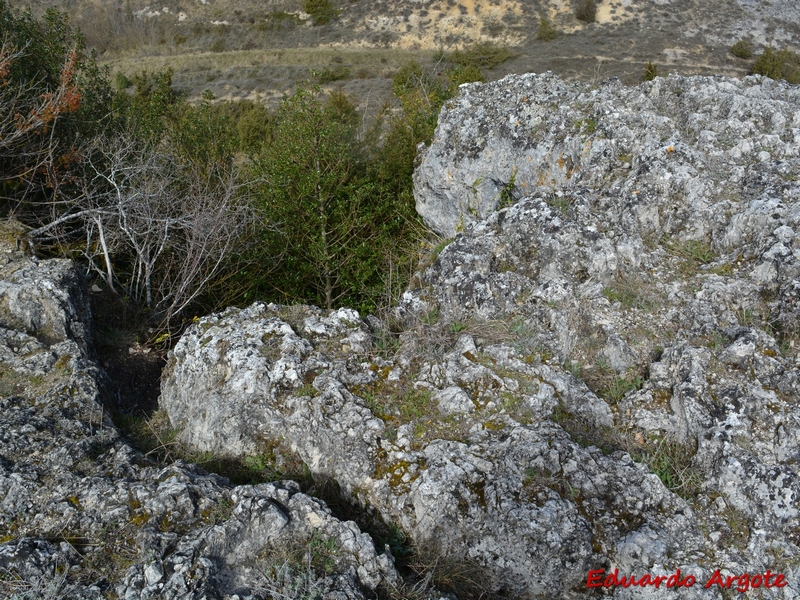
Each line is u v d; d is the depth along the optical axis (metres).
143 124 12.59
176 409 5.29
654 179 6.23
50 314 6.21
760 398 4.33
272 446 4.67
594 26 37.50
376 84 29.73
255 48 39.16
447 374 4.75
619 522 3.88
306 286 12.37
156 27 41.41
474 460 4.11
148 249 8.14
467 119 8.77
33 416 4.89
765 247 5.42
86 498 4.08
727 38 35.72
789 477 3.94
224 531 3.74
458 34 38.12
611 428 4.54
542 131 7.85
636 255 5.62
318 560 3.71
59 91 9.71
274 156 12.72
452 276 5.62
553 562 3.73
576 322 5.11
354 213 12.25
